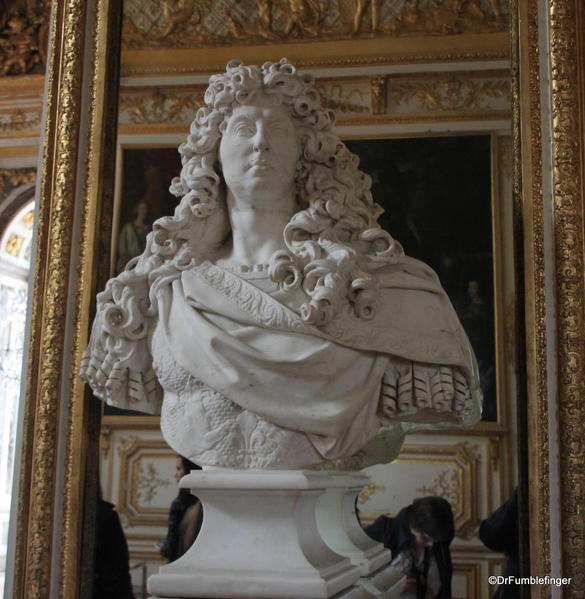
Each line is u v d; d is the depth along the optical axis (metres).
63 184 3.39
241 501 2.52
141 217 3.38
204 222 2.83
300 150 2.84
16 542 3.17
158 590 2.43
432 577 2.93
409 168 3.29
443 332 2.64
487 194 3.21
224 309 2.55
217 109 2.80
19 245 5.00
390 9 3.41
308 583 2.34
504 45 3.29
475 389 2.78
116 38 3.52
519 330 3.01
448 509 2.98
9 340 5.10
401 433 3.07
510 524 2.92
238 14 3.49
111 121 3.45
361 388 2.51
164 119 3.45
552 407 2.91
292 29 3.46
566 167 3.04
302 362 2.45
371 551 2.93
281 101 2.79
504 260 3.14
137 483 3.15
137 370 2.72
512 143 3.19
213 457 2.53
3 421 4.93
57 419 3.24
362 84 3.38
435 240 3.21
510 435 2.99
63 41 3.52
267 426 2.49
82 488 3.18
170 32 3.51
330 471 3.04
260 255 2.75
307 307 2.47
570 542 2.82
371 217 2.88
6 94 4.62
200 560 2.47
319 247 2.63
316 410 2.45
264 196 2.75
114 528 3.13
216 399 2.53
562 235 3.00
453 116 3.29
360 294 2.54
